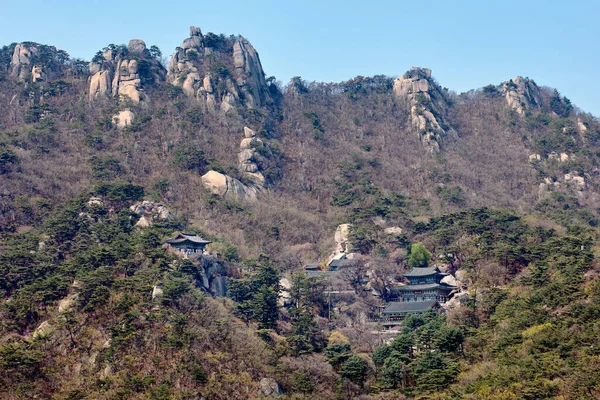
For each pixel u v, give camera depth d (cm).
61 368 12406
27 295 13988
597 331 11731
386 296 17975
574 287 13512
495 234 18375
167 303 14050
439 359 12762
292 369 13275
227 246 19075
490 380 11588
